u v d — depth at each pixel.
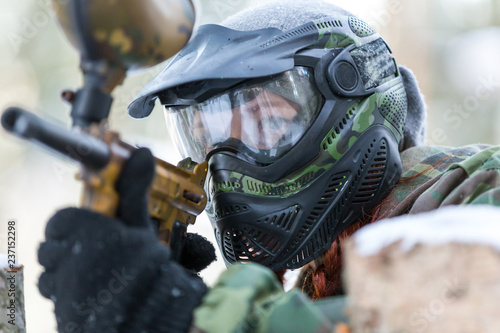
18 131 0.94
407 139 1.87
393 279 0.80
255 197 1.54
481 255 0.76
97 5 1.04
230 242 1.59
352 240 0.85
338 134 1.55
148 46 1.10
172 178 1.40
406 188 1.61
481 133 6.30
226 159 1.56
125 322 1.04
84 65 1.10
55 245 1.05
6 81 5.89
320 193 1.53
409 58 5.39
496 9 6.83
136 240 1.04
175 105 1.64
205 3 5.18
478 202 1.28
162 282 1.06
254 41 1.56
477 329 0.75
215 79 1.53
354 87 1.58
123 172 1.07
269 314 1.03
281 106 1.53
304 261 1.55
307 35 1.57
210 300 1.06
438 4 6.43
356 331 0.83
